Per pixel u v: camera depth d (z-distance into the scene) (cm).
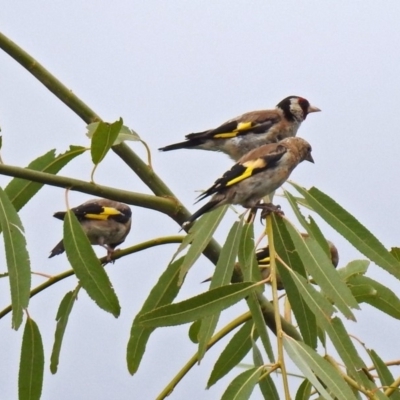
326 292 842
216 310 790
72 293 991
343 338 813
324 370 725
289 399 689
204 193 1081
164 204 974
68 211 873
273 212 959
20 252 823
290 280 955
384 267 930
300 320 947
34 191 998
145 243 1002
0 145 863
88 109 1017
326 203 949
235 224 927
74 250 867
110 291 864
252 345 912
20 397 945
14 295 811
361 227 941
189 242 951
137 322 783
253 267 966
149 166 991
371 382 911
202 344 872
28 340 943
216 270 916
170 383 912
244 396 713
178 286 945
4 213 830
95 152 883
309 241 874
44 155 982
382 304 1030
